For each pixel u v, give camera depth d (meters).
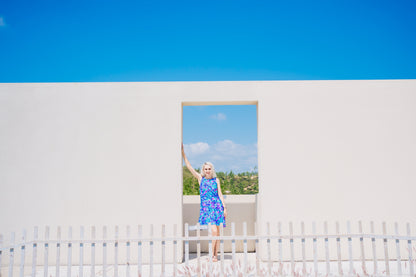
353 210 6.50
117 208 6.46
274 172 6.56
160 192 6.50
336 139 6.68
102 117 6.69
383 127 6.74
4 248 4.59
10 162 6.54
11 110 6.65
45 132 6.63
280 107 6.73
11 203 6.44
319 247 6.41
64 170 6.55
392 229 6.46
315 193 6.53
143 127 6.67
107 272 5.72
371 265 5.90
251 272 5.38
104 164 6.57
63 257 6.33
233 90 6.76
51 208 6.45
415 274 5.00
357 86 6.83
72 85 6.76
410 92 6.84
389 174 6.62
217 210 6.39
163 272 4.82
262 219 6.45
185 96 6.75
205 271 5.32
